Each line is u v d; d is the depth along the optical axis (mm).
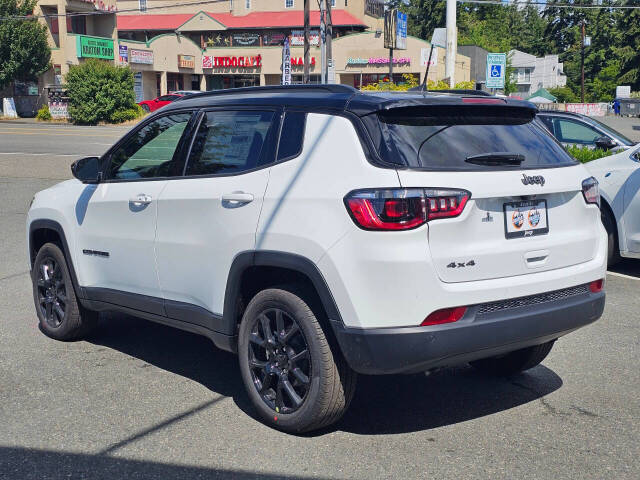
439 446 4059
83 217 5555
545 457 3920
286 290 4125
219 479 3682
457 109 4145
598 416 4477
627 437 4172
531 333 4031
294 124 4309
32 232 6109
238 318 4535
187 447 4043
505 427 4316
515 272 4027
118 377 5148
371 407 4645
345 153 3951
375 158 3836
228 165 4578
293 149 4250
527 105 4375
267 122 4461
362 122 3959
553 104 68938
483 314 3895
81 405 4637
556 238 4238
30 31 43875
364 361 3781
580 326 4328
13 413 4504
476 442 4109
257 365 4332
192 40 61344
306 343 4039
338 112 4098
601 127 12062
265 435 4195
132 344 5918
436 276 3754
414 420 4426
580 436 4188
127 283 5246
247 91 4809
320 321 3996
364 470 3768
